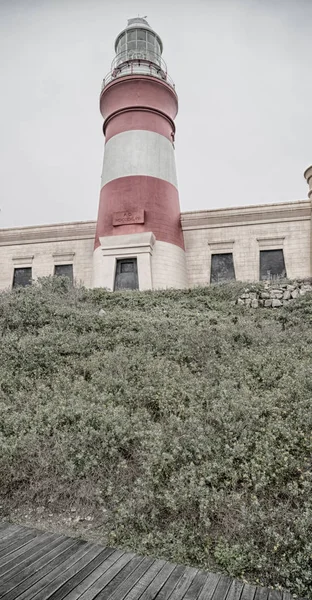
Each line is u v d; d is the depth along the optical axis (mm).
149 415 6258
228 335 10648
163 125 25297
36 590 3297
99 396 6859
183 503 4414
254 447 5406
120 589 3371
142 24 28500
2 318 12156
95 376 7961
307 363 8273
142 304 16094
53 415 6035
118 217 22781
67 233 25766
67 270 25531
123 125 24656
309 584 3617
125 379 7641
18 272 26141
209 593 3395
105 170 24734
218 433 5617
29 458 5238
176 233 23562
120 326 11734
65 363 8945
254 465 4836
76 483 5016
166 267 22266
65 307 13773
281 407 6355
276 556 3930
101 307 15688
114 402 6758
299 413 5898
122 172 23625
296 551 3906
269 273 22969
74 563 3729
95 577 3527
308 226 22984
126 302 16312
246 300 16250
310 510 4168
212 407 6305
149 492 4578
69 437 5480
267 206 23375
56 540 4148
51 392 7223
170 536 4211
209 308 15844
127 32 28391
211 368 8250
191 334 10594
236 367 8320
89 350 9711
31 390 7582
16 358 9016
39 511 4879
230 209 23750
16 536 4219
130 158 23750
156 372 7973
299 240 22953
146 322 12047
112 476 5059
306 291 15945
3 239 26562
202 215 23969
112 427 5723
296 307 14664
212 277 23562
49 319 12188
